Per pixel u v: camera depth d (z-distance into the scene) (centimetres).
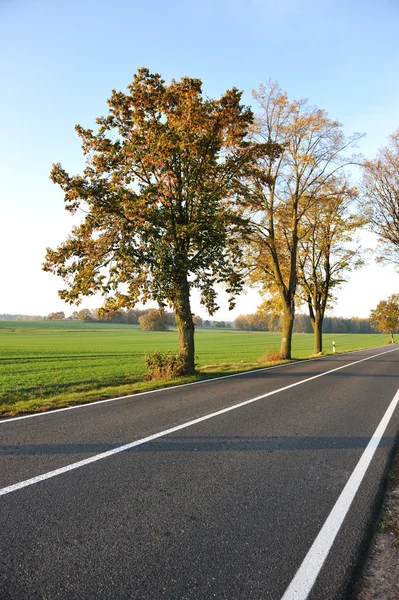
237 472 453
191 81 1461
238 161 1658
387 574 268
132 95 1512
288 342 2355
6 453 512
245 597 240
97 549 289
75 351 3684
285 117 2152
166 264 1336
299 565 274
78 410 804
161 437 593
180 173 1484
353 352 3397
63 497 378
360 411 815
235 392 1043
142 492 393
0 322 12338
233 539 307
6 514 341
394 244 1786
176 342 6078
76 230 1420
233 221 1781
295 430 647
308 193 2322
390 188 1705
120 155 1448
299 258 2705
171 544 297
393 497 396
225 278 1600
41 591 242
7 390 1309
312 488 412
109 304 1486
